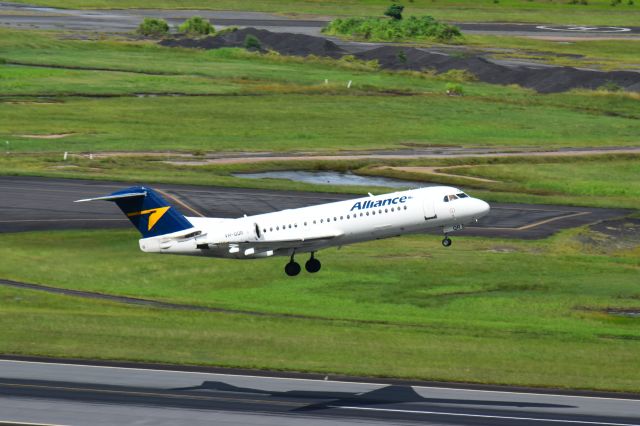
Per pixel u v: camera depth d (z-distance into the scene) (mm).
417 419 150125
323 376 174875
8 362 178875
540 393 166250
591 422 150000
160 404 155500
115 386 165125
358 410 154250
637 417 153125
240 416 150125
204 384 167750
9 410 150750
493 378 174625
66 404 154375
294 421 148125
